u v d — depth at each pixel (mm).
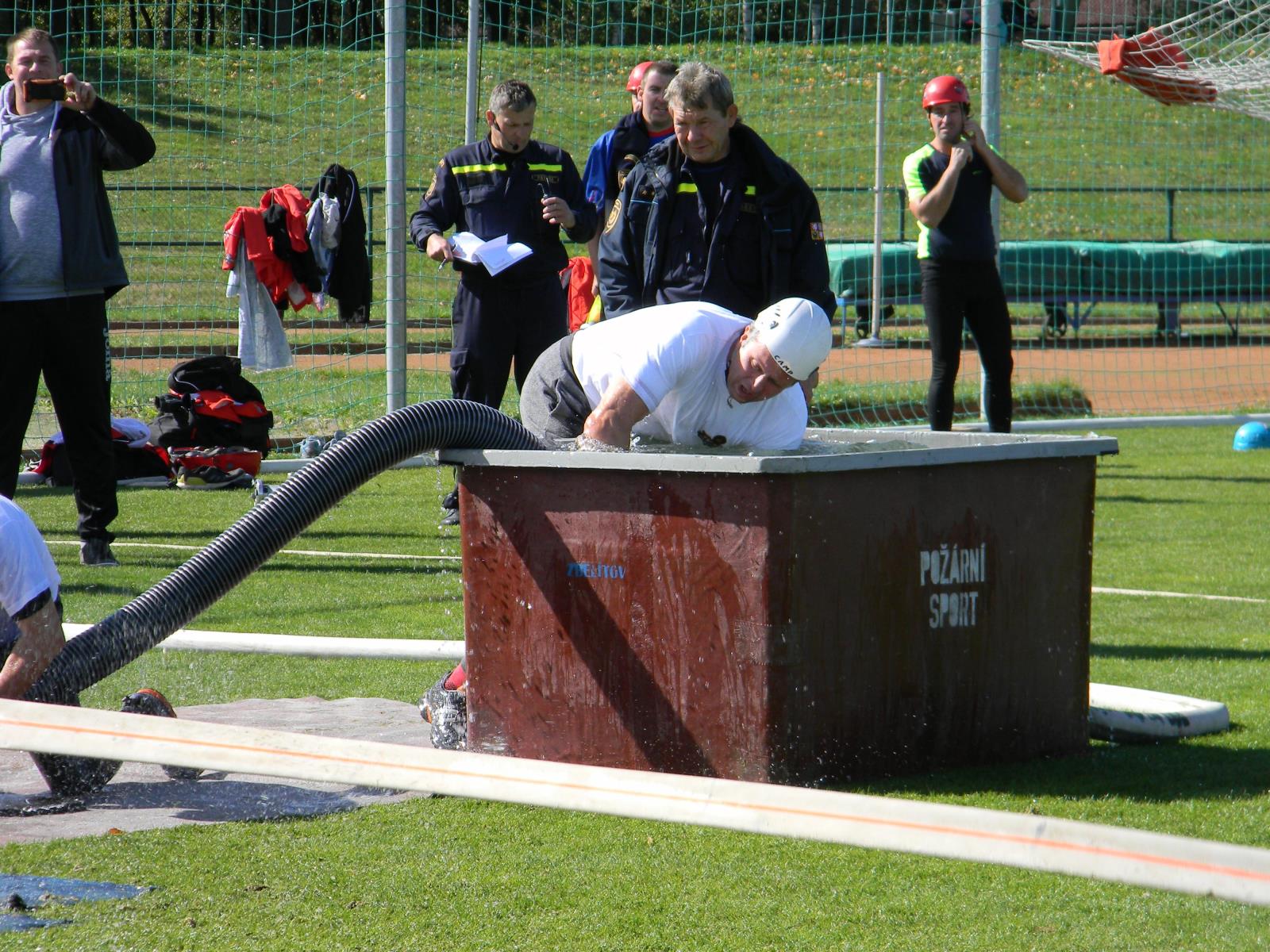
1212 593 23938
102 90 53438
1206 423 48250
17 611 13281
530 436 15289
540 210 26312
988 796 13156
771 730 12914
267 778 14281
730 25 61031
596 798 9008
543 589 14055
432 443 14609
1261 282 65250
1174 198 77750
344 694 17781
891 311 65188
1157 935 10234
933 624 13805
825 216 72750
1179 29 41031
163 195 59375
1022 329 69438
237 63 58656
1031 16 45938
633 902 10844
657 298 17859
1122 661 19156
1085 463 14680
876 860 11773
